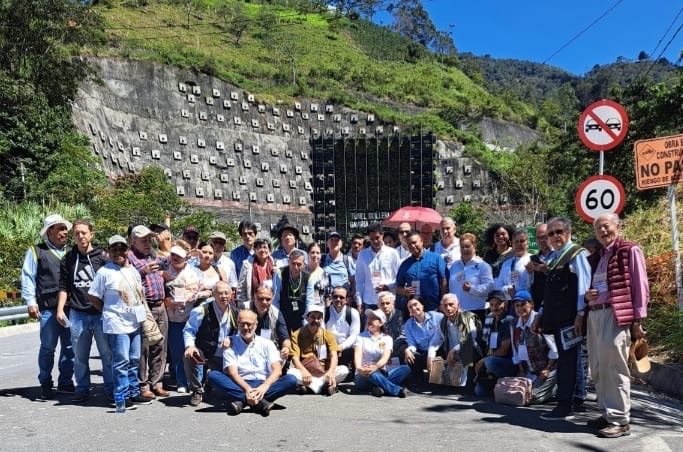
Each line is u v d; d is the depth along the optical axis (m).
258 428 5.88
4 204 21.44
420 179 27.66
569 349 6.28
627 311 5.58
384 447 5.27
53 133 25.45
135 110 35.97
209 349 6.82
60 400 7.09
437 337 7.83
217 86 40.22
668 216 12.25
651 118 15.98
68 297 7.04
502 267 8.07
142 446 5.30
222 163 37.94
